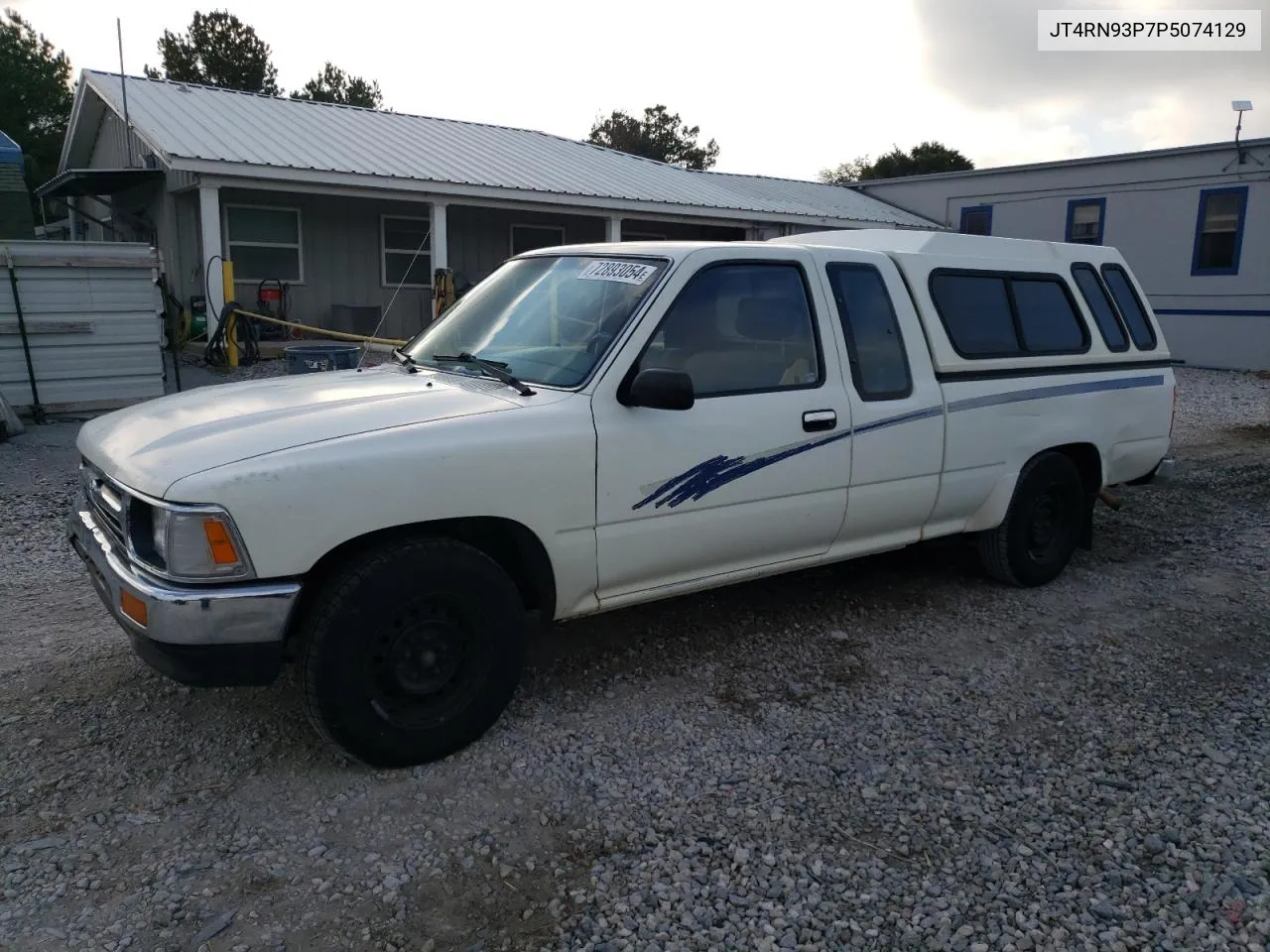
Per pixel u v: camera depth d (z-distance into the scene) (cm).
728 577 426
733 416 402
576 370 381
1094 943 262
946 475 485
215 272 1415
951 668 438
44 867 288
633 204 1827
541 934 264
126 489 322
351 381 412
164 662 312
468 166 1733
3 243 976
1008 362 509
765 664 439
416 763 346
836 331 443
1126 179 2188
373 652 329
